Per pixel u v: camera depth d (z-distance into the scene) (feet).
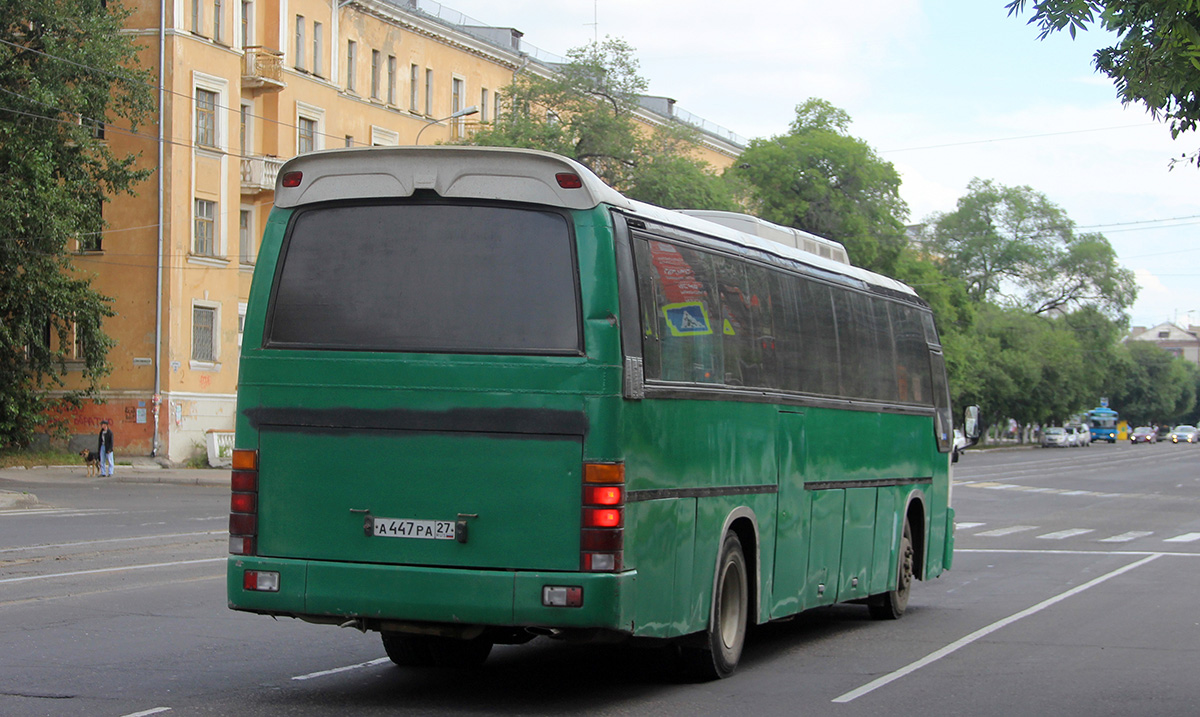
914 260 216.74
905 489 45.24
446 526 25.07
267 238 26.84
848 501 39.29
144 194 132.05
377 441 25.52
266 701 26.66
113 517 75.51
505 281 25.49
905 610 46.09
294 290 26.50
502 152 25.71
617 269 25.43
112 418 131.85
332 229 26.53
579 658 33.99
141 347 131.64
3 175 110.83
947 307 224.53
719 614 30.07
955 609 47.70
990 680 31.76
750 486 31.73
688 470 28.12
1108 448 365.61
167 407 131.34
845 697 29.07
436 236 25.94
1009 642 38.78
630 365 25.35
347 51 167.22
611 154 153.69
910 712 27.45
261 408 26.25
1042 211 338.34
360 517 25.48
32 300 115.55
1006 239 338.54
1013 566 64.75
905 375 45.52
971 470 193.77
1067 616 45.32
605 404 24.75
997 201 339.77
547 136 151.74
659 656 34.47
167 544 59.06
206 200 137.18
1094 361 341.82
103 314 121.90
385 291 25.99
